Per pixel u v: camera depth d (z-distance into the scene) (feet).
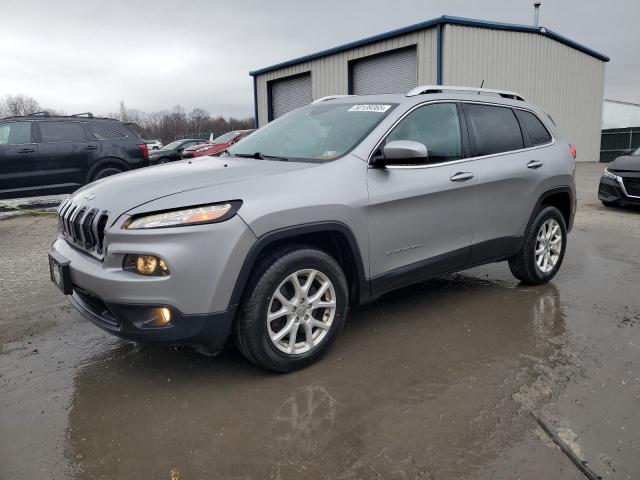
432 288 15.93
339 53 62.54
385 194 11.28
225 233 9.09
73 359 11.26
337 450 7.99
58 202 39.01
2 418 8.98
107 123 34.04
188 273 8.88
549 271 16.07
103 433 8.52
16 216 31.71
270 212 9.52
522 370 10.48
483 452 7.91
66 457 7.93
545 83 63.67
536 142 15.56
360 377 10.23
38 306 14.64
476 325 12.86
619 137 83.41
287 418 8.84
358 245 10.93
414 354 11.24
